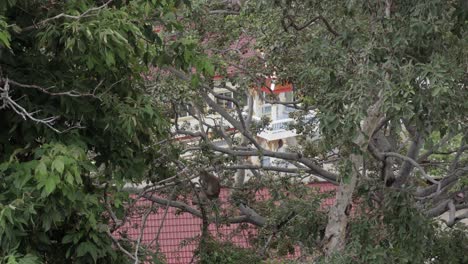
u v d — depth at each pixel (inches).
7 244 396.2
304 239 676.7
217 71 805.2
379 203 647.8
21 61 483.2
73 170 400.2
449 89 475.5
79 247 465.1
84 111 479.8
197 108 818.2
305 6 588.1
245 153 796.0
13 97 475.5
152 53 510.9
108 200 533.0
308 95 749.9
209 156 765.9
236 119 954.1
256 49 826.2
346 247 582.6
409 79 475.5
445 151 937.5
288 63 756.0
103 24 419.5
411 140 815.7
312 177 1031.0
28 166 414.6
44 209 419.2
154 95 733.3
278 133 1144.2
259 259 770.8
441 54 512.1
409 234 609.3
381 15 526.6
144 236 1073.5
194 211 829.8
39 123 459.5
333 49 524.4
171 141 723.4
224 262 759.1
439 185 706.8
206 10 827.4
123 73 522.9
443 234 737.0
